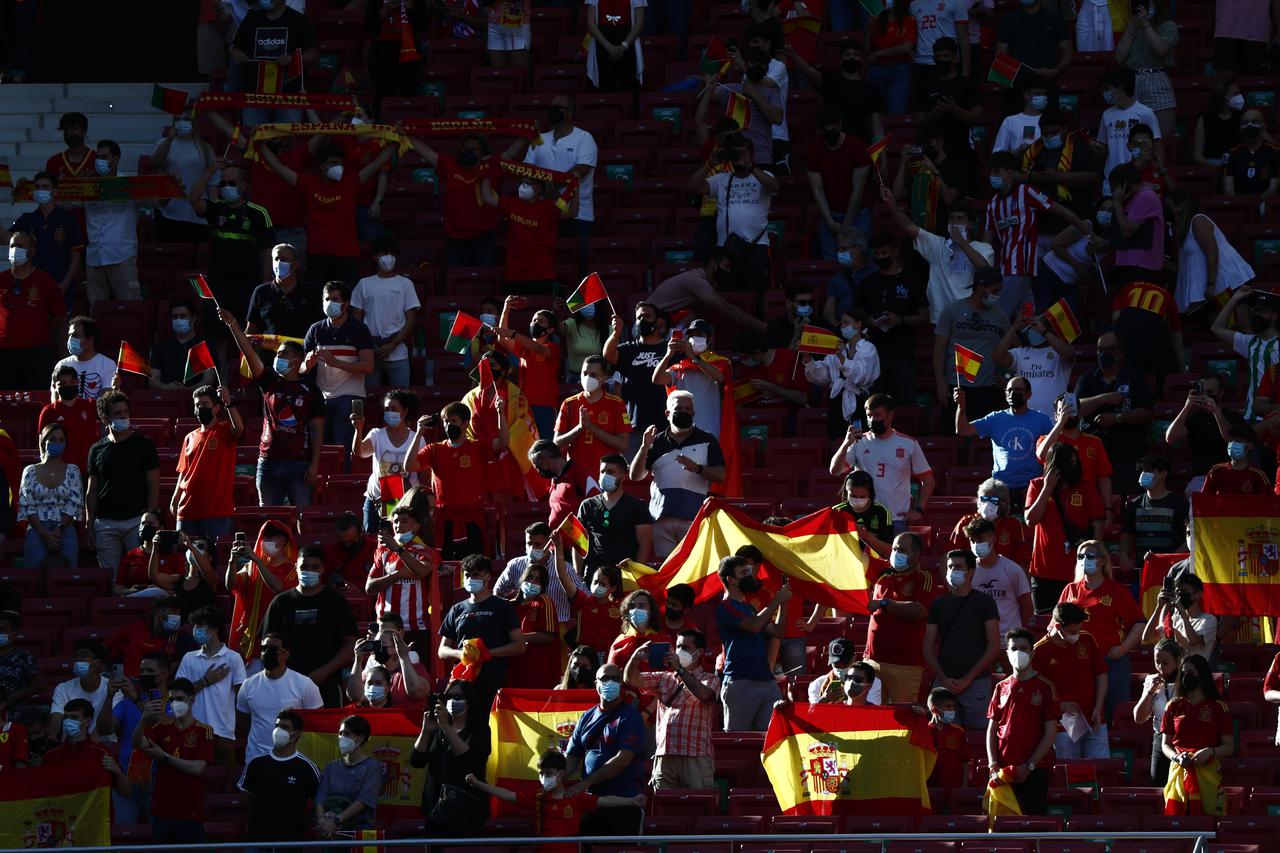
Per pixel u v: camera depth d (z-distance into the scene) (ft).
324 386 254.88
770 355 265.54
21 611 229.04
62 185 287.07
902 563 202.90
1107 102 304.71
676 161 313.94
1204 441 241.14
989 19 327.67
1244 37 317.01
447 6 341.00
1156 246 266.16
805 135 315.78
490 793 184.65
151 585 227.81
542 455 229.25
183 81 349.41
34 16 345.51
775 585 211.82
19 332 272.10
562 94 326.65
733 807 187.11
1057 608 194.90
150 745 188.44
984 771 194.39
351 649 203.41
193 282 250.16
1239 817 176.35
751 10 310.04
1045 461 224.94
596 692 190.19
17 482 250.98
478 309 281.13
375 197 301.02
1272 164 296.51
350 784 185.68
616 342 245.24
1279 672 199.11
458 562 228.43
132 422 261.85
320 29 343.26
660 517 226.17
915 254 269.64
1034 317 249.96
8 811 186.91
